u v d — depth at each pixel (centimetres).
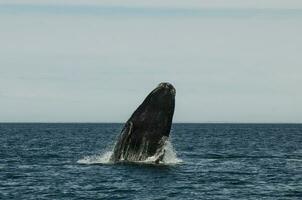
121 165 12962
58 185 10912
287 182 11675
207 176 12231
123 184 10875
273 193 10225
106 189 10375
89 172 12512
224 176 12394
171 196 9725
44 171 13112
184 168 13412
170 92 12544
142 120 12731
